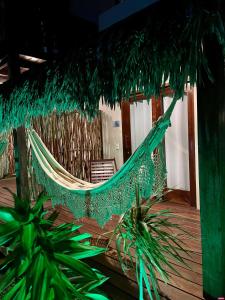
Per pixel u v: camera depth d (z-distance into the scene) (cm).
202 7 111
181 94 131
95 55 159
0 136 399
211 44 136
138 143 481
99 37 157
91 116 176
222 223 145
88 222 351
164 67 126
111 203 229
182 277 201
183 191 409
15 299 120
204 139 148
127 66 140
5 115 279
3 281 124
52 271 120
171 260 228
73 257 135
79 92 174
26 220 141
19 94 243
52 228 160
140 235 165
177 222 322
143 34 130
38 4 299
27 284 116
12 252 132
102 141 550
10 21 275
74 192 282
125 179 208
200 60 116
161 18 124
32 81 221
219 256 146
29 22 290
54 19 314
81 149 535
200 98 149
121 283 199
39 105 223
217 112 142
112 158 527
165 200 430
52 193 323
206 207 151
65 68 181
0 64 318
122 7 304
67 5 332
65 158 514
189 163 389
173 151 423
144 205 192
